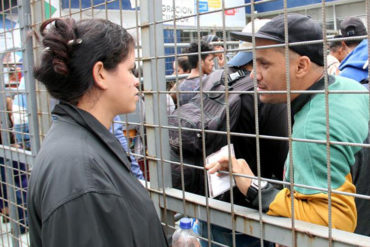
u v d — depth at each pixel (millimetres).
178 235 1199
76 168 833
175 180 1722
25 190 2354
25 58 2059
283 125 1592
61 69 901
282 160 1629
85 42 909
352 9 3453
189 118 1710
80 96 944
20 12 2045
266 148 1676
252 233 1127
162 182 1402
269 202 1119
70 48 897
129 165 978
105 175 861
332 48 2740
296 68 1147
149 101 1416
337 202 1023
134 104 1026
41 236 861
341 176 1033
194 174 1723
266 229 1088
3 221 3383
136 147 2043
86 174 831
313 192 1026
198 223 1790
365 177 1171
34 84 2064
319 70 1164
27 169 2332
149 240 921
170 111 1899
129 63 996
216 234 1678
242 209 1180
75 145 876
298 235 1011
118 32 967
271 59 1167
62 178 826
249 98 1617
